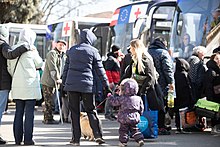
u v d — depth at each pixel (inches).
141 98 599.2
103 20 1402.6
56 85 810.8
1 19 1913.1
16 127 580.4
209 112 666.8
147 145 581.9
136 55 595.5
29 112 575.5
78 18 1381.6
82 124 620.7
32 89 568.1
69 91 569.9
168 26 1042.1
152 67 598.2
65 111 842.2
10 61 573.6
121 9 1213.7
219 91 673.6
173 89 655.8
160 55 658.2
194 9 917.8
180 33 932.0
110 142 608.1
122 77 615.8
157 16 1050.1
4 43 570.6
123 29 1181.7
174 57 925.8
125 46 1162.6
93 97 574.6
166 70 653.3
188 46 909.8
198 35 896.3
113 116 893.8
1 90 574.9
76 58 567.8
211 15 884.0
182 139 636.7
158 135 674.8
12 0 1886.1
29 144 581.3
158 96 609.9
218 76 674.8
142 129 608.7
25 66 567.8
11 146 572.7
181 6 943.0
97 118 579.2
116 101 569.6
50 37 1467.8
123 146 567.8
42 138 647.1
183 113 705.0
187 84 696.4
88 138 623.2
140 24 1061.1
